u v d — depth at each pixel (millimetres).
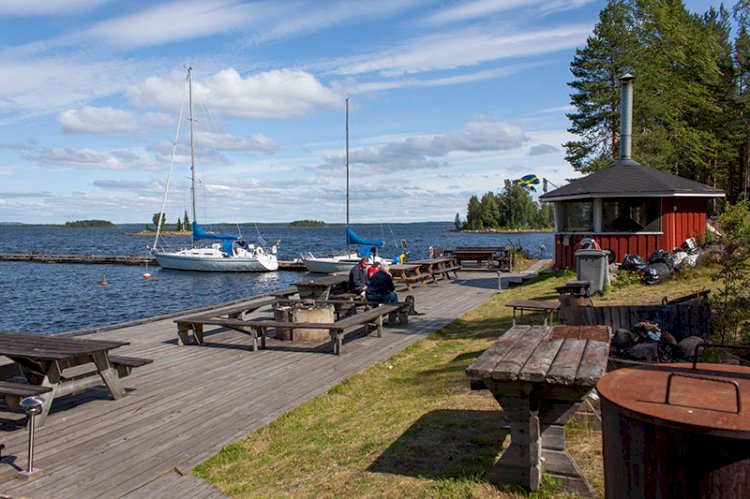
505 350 4109
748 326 6348
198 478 4523
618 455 2668
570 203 17828
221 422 5773
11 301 26500
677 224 16141
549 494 3582
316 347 9305
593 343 4312
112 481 4449
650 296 10688
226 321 9211
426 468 4262
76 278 36781
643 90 30156
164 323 11930
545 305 9109
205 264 38531
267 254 39188
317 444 5145
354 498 3932
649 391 2791
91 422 5785
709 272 12039
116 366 6684
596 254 12070
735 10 22234
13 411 5582
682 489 2410
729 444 2312
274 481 4402
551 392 3635
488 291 16000
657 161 29484
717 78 36969
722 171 41562
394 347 9172
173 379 7410
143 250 75438
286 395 6680
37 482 4430
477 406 5559
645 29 34062
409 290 16406
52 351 5910
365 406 6355
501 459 3820
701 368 3195
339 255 36656
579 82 32656
